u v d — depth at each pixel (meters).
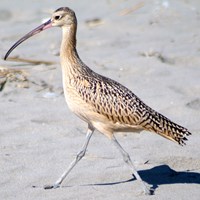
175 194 14.02
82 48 24.89
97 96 14.16
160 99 19.62
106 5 31.38
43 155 15.95
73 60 14.63
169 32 27.06
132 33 26.98
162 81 21.23
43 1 32.41
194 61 23.52
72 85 14.39
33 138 16.92
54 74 21.19
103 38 26.22
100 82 14.31
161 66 22.55
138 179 14.16
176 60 23.64
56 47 24.64
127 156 14.31
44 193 14.09
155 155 16.09
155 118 14.28
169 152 16.23
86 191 14.13
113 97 14.18
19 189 14.27
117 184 14.55
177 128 14.34
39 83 20.55
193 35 26.61
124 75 21.72
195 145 16.62
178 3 31.16
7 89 20.06
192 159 15.89
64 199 13.74
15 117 18.12
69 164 15.48
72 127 17.64
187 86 20.86
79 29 27.56
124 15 29.52
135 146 16.61
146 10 30.11
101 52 24.30
